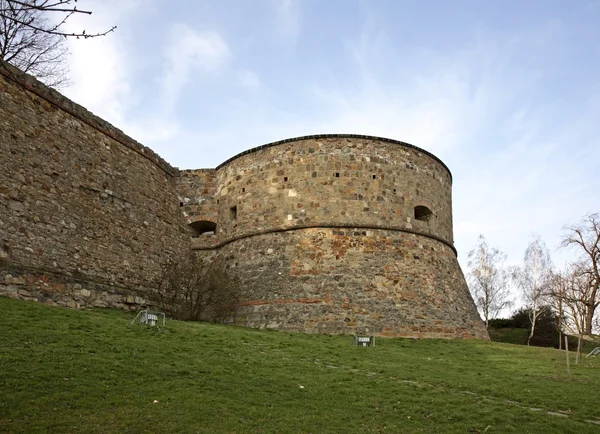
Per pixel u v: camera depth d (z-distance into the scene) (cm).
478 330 2245
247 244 2291
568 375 1402
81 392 903
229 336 1576
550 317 3191
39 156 1739
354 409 1021
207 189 2541
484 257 4209
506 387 1254
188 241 2478
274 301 2083
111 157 2088
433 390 1188
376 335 1962
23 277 1559
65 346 1119
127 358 1120
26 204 1647
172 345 1308
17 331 1150
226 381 1087
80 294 1744
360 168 2248
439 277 2253
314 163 2256
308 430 891
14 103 1691
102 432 784
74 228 1812
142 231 2169
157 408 891
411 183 2327
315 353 1509
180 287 2166
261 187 2327
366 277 2091
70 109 1917
